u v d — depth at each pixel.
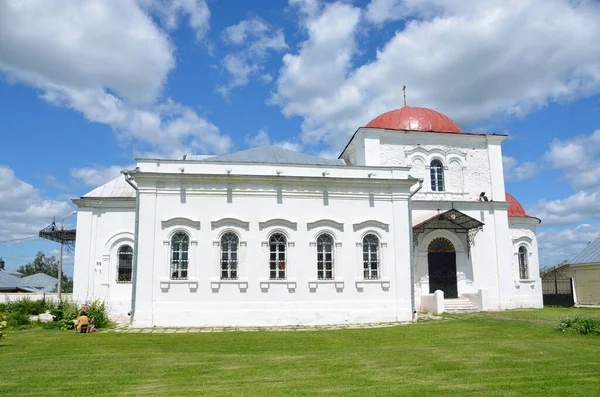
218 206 24.06
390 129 29.64
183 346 16.64
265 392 9.57
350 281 24.55
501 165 31.08
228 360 13.48
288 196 24.72
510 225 32.12
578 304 37.53
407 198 25.80
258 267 23.84
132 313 22.62
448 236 29.38
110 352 15.20
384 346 16.16
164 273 23.16
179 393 9.58
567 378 10.54
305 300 23.97
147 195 23.67
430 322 23.16
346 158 33.19
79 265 27.28
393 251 25.25
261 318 23.39
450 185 30.36
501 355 13.41
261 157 28.69
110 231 27.78
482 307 27.53
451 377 10.80
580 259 40.84
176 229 23.61
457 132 31.25
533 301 31.72
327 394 9.38
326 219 24.75
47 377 11.30
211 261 23.55
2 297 33.78
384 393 9.40
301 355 14.40
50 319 25.62
